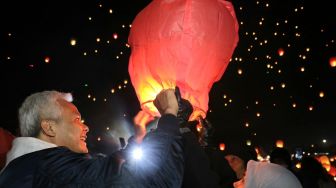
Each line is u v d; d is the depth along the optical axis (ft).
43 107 5.77
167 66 7.47
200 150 6.95
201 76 7.58
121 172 5.10
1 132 10.53
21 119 5.86
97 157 5.38
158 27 7.52
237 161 12.34
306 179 15.69
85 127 6.22
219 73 8.02
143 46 7.71
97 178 5.06
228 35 7.82
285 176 9.87
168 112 5.96
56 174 5.10
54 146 5.53
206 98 7.75
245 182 10.27
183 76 7.47
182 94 7.47
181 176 5.31
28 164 5.22
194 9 7.52
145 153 5.28
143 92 7.79
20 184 5.08
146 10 7.91
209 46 7.54
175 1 7.59
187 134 6.97
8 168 5.29
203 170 6.79
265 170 9.99
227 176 8.25
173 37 7.45
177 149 5.43
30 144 5.48
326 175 15.81
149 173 5.16
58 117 5.79
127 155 5.44
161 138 5.43
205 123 8.03
